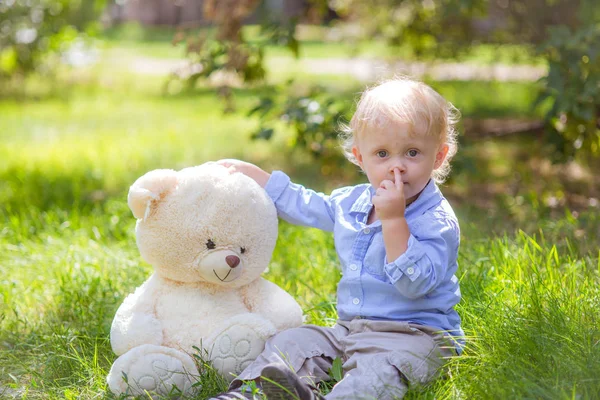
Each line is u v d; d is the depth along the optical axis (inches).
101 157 284.7
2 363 120.2
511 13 256.4
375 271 105.7
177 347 104.7
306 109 210.1
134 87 510.0
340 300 110.2
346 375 98.3
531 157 273.6
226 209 104.2
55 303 140.9
